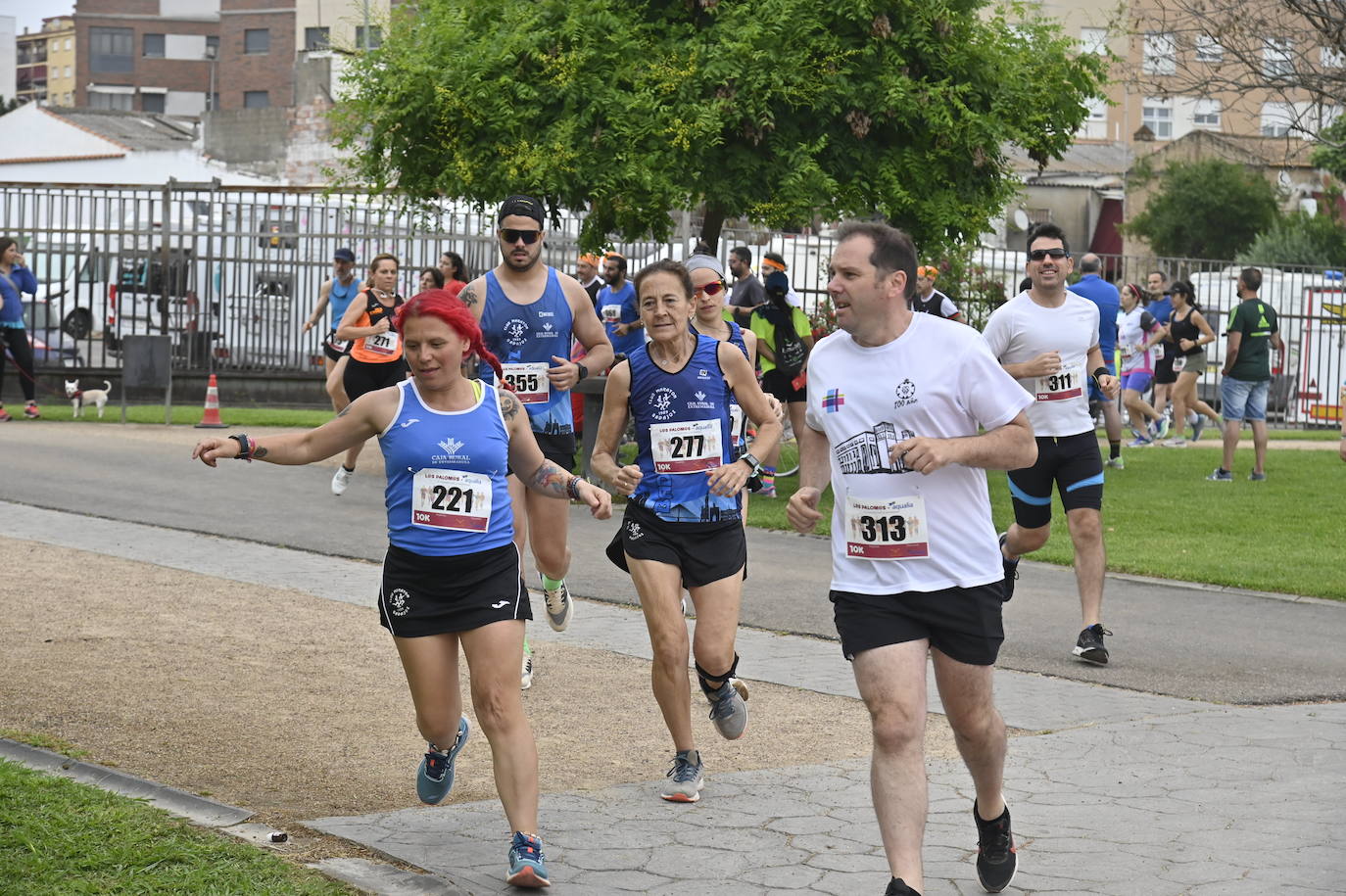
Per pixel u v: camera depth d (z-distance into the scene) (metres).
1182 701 9.75
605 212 19.78
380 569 13.80
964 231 20.34
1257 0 28.06
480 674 6.36
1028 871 6.43
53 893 5.54
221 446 6.28
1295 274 36.78
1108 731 8.85
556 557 9.73
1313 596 13.57
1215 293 37.34
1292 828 6.96
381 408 6.45
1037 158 21.61
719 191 19.17
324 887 5.81
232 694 9.20
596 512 6.86
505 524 6.52
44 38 145.25
